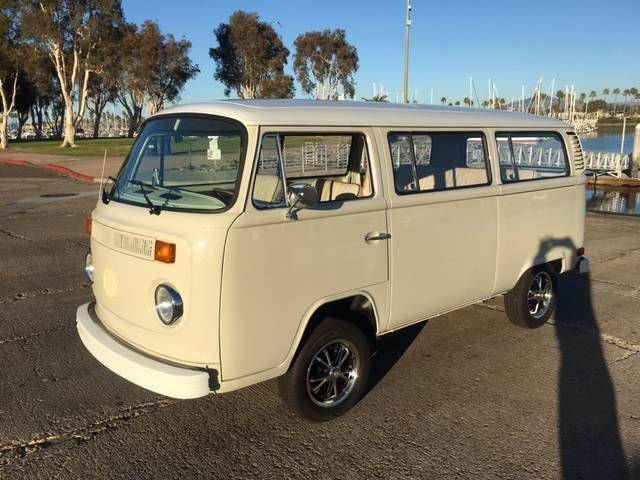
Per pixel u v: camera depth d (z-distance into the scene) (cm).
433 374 479
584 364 501
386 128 407
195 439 377
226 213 326
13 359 490
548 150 559
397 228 411
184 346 334
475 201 472
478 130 482
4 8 3869
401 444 373
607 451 367
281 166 351
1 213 1258
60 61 4322
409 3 2109
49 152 3609
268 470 344
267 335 348
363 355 407
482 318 617
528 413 414
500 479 337
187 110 379
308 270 360
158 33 5825
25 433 379
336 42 6244
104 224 382
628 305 670
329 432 387
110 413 406
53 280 725
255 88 5906
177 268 328
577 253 601
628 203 1941
